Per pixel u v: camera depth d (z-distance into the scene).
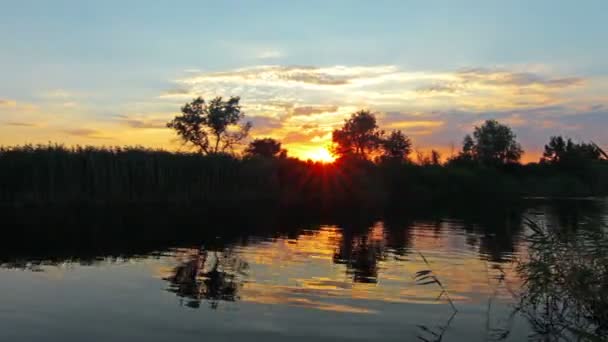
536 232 12.90
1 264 15.71
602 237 12.09
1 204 37.22
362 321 10.79
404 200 60.28
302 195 57.69
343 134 96.62
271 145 108.69
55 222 27.23
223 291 12.87
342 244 21.33
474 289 13.62
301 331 10.09
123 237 22.03
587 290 11.10
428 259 18.06
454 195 72.94
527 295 12.43
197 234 23.48
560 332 10.49
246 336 9.76
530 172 85.94
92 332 9.81
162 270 15.20
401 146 96.69
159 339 9.52
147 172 43.81
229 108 74.38
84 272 14.77
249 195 51.88
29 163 38.81
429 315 11.32
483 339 10.02
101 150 42.44
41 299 11.91
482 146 103.94
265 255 18.16
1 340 9.33
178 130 74.75
